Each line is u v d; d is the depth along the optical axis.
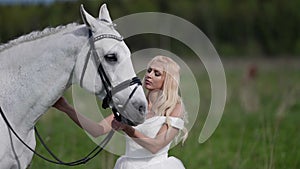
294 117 15.62
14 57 5.15
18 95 5.10
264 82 25.73
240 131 13.38
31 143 5.30
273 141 9.23
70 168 9.03
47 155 9.57
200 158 10.41
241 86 19.61
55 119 14.70
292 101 17.42
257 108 17.00
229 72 31.72
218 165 9.95
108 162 8.60
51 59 5.07
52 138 11.48
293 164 9.80
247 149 10.98
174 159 5.68
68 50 5.05
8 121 5.09
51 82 5.09
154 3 33.44
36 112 5.15
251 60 41.31
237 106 17.73
